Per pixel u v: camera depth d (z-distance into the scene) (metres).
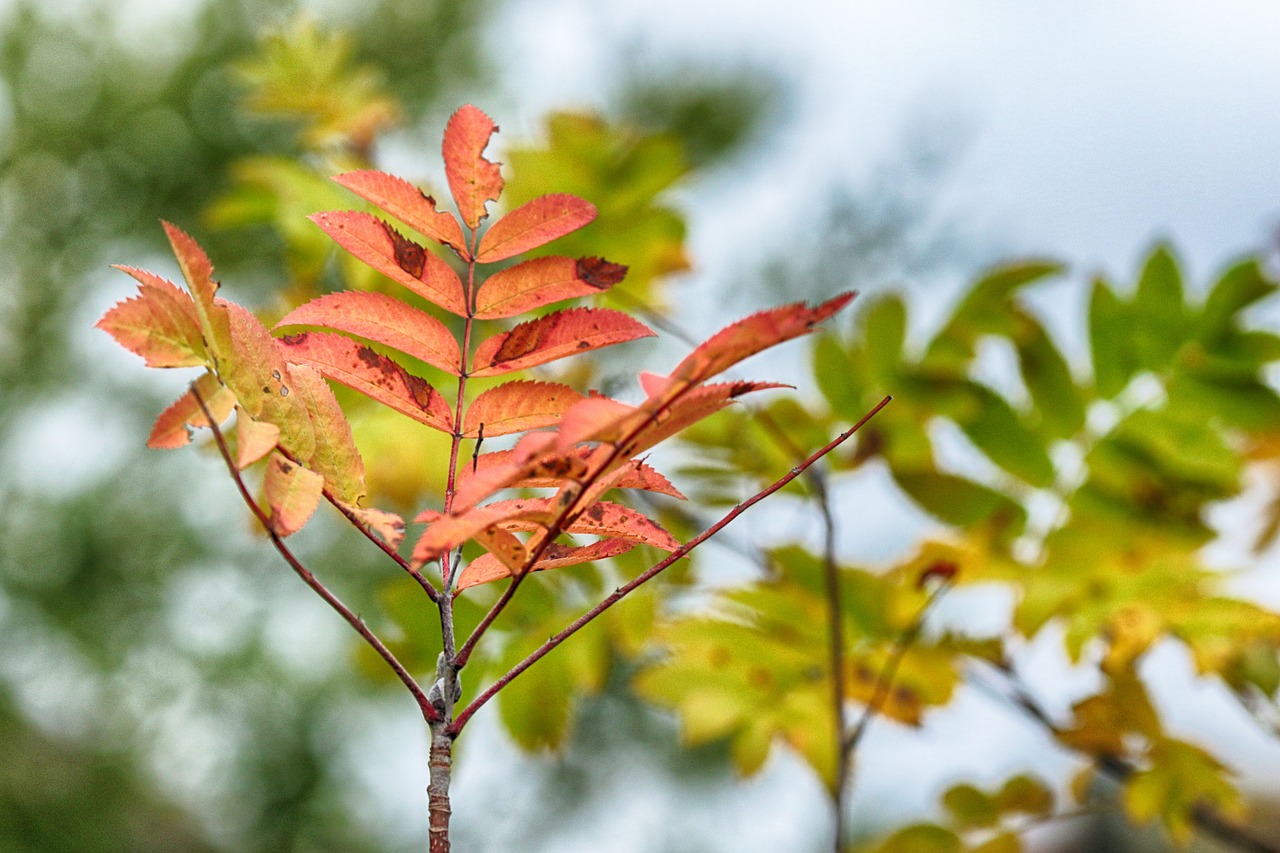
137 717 7.45
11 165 8.34
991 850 1.83
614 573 1.82
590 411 1.30
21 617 7.59
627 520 1.34
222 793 7.42
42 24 8.48
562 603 1.80
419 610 1.75
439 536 1.32
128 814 7.29
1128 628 1.62
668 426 1.32
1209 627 1.61
